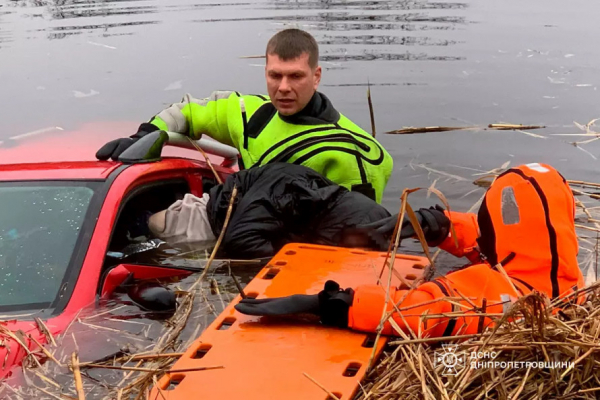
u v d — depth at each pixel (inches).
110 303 120.8
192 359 100.4
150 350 107.5
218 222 150.7
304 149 161.3
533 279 109.8
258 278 125.7
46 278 120.0
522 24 348.5
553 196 112.3
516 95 253.1
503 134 221.0
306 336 106.7
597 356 93.7
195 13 378.0
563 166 197.3
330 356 101.0
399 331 100.6
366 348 103.3
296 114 165.3
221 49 310.2
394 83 267.6
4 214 130.3
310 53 162.6
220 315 113.3
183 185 165.5
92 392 97.0
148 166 152.0
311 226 148.4
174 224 152.8
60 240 126.0
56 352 105.4
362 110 243.8
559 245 109.7
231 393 92.2
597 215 167.5
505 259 112.9
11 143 202.8
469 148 211.8
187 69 281.9
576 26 341.7
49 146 197.5
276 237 147.8
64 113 231.6
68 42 320.2
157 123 179.9
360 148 163.9
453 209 174.2
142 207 160.9
